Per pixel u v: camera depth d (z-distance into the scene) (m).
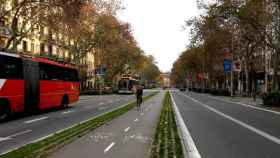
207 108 35.75
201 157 11.15
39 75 26.73
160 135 15.23
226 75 84.56
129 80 82.75
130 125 19.16
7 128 17.98
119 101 47.09
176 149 11.91
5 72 21.75
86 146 12.44
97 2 63.88
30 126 18.84
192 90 131.12
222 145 13.52
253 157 11.30
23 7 39.00
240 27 45.38
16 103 23.05
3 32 45.59
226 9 41.78
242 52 62.97
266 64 66.75
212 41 54.38
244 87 85.62
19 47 60.62
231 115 27.61
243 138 15.52
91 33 69.12
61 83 31.39
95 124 19.14
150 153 11.20
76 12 38.00
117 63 89.19
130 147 12.34
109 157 10.66
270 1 39.56
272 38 43.91
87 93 77.12
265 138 15.62
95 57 83.94
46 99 28.00
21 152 11.02
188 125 20.22
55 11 38.53
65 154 10.99
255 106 39.69
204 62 95.31
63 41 72.00
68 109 31.88
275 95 38.91
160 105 38.94
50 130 17.16
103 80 91.94
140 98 34.69
